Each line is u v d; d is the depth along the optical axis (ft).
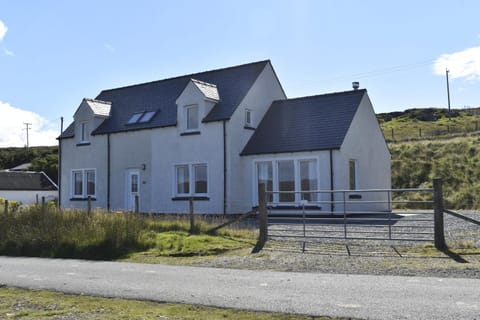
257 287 29.22
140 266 39.40
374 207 84.94
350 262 37.68
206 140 82.74
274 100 92.07
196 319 22.57
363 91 81.87
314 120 80.89
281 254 42.50
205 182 83.30
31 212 58.59
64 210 59.00
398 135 202.49
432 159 130.21
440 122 246.47
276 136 81.71
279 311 23.38
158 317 23.08
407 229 55.31
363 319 21.59
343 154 73.92
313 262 38.34
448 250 40.52
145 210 89.86
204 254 44.34
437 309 22.75
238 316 22.85
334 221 65.67
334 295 26.40
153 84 102.06
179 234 52.90
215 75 94.27
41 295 28.66
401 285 28.58
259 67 89.71
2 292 29.76
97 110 98.78
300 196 76.33
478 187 102.99
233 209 80.07
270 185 79.61
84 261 43.32
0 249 50.72
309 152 75.51
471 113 272.51
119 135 94.27
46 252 48.34
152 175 89.04
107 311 24.54
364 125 82.79
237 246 47.19
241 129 82.79
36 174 183.01
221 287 29.55
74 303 26.43
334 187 73.20
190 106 85.51
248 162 81.61
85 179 99.25
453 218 65.05
